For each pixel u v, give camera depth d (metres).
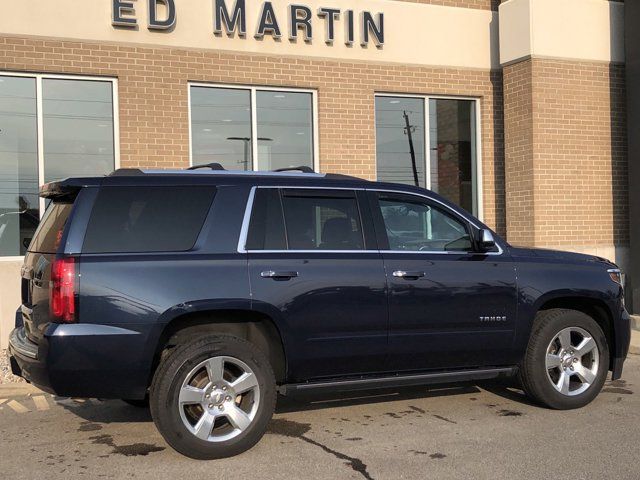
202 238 5.01
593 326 6.14
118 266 4.71
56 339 4.53
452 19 11.51
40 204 9.31
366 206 5.57
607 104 11.57
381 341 5.40
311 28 10.50
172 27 9.73
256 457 4.89
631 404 6.27
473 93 11.70
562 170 11.24
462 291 5.65
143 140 9.64
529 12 10.98
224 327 5.26
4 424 5.84
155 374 4.79
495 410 6.08
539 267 5.97
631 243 10.97
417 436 5.33
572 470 4.55
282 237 5.24
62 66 9.23
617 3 11.65
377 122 11.23
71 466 4.75
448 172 11.75
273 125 10.55
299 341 5.16
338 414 5.98
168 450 5.09
